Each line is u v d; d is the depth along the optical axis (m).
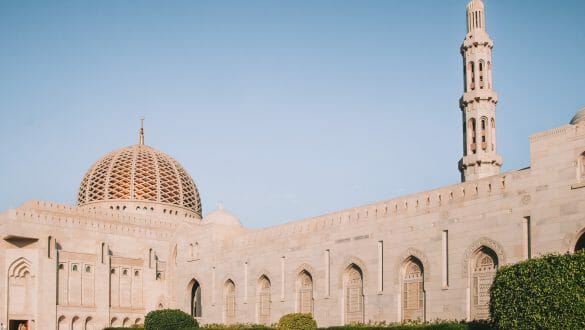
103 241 89.12
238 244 81.50
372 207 63.75
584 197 45.06
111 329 81.12
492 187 51.94
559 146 47.28
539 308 38.28
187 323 74.88
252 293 77.88
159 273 96.31
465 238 53.53
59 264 85.38
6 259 82.56
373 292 62.00
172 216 104.94
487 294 51.34
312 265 70.00
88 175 107.12
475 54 69.44
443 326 49.44
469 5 71.69
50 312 82.50
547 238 47.00
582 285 37.09
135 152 108.19
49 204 89.75
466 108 69.00
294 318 60.41
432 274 56.16
